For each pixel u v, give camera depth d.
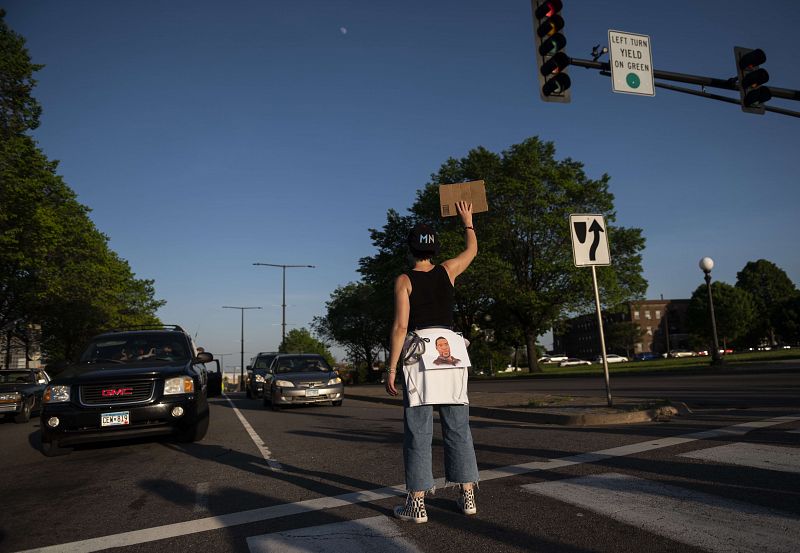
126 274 52.97
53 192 29.80
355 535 3.29
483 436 7.23
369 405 15.42
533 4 10.20
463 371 3.54
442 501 3.97
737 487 3.85
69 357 40.41
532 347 40.06
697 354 84.94
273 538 3.34
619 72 10.54
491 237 35.00
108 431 7.22
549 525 3.29
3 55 26.92
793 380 14.07
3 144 26.00
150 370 7.61
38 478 6.02
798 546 2.73
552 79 9.91
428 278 3.61
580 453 5.53
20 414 14.82
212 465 6.15
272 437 8.41
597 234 9.27
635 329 99.94
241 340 61.56
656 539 2.95
